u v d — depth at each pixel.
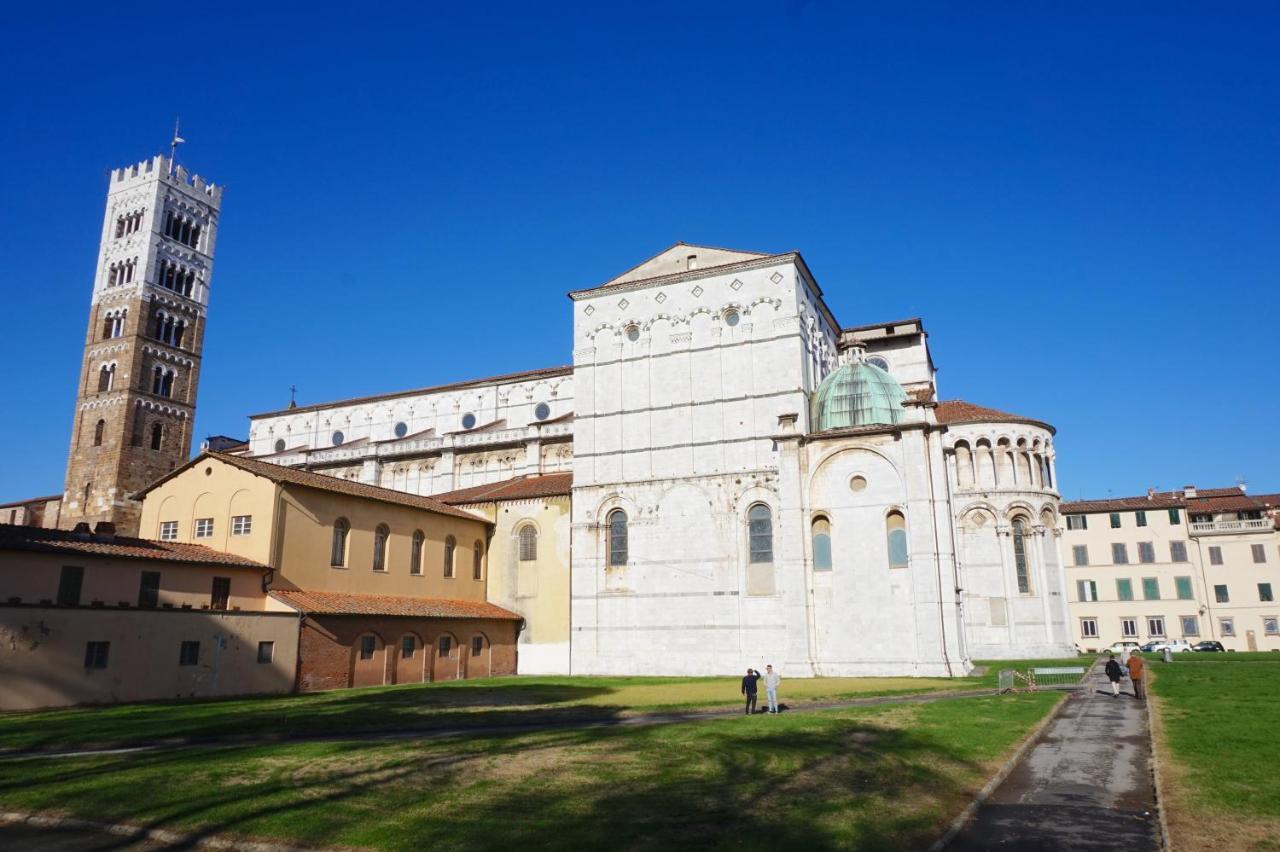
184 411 113.62
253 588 54.66
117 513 103.12
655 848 15.13
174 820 17.59
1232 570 98.88
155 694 45.47
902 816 17.52
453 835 15.95
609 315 72.12
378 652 58.72
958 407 77.94
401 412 100.12
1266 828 16.14
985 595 70.56
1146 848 16.06
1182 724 29.22
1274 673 48.22
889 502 57.03
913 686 46.22
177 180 117.50
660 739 27.30
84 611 43.00
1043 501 72.38
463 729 32.09
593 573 67.75
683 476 66.44
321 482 61.41
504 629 71.00
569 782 20.55
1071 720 32.47
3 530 44.84
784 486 59.31
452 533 71.94
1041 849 16.11
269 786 20.23
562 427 84.44
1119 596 102.25
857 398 61.88
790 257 66.75
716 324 68.19
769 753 24.44
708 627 63.22
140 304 109.88
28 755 26.69
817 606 57.50
